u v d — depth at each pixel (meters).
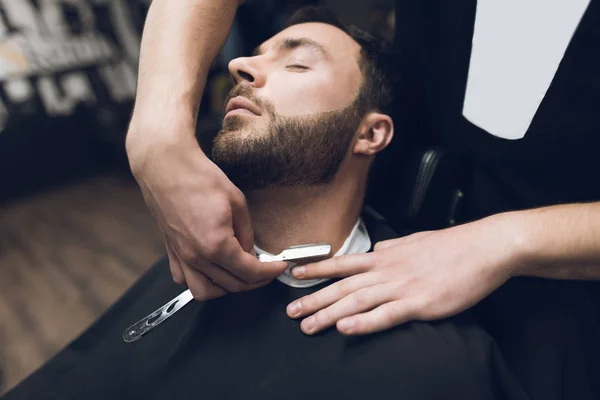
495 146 0.63
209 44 0.54
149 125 0.46
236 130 0.57
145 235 2.17
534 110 0.54
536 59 0.52
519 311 0.59
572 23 0.47
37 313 1.57
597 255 0.46
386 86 0.67
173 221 0.47
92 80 2.35
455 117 0.69
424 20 0.70
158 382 0.57
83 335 0.66
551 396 0.56
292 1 1.51
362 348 0.52
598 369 0.58
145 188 0.48
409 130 0.74
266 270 0.51
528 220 0.49
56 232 2.28
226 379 0.54
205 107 2.11
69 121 3.00
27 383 0.61
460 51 0.65
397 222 0.74
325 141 0.58
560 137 0.55
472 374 0.49
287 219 0.62
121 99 2.50
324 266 0.53
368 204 0.78
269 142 0.56
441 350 0.50
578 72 0.51
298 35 0.63
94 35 2.34
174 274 0.54
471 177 0.69
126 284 1.73
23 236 2.26
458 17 0.64
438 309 0.49
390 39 0.80
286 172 0.57
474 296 0.49
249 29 1.79
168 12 0.53
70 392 0.60
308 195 0.61
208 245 0.46
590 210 0.48
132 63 2.54
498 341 0.61
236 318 0.58
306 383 0.52
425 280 0.50
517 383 0.51
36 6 2.04
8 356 1.35
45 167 3.03
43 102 2.15
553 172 0.59
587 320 0.57
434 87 0.71
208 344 0.57
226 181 0.47
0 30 1.94
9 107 2.05
